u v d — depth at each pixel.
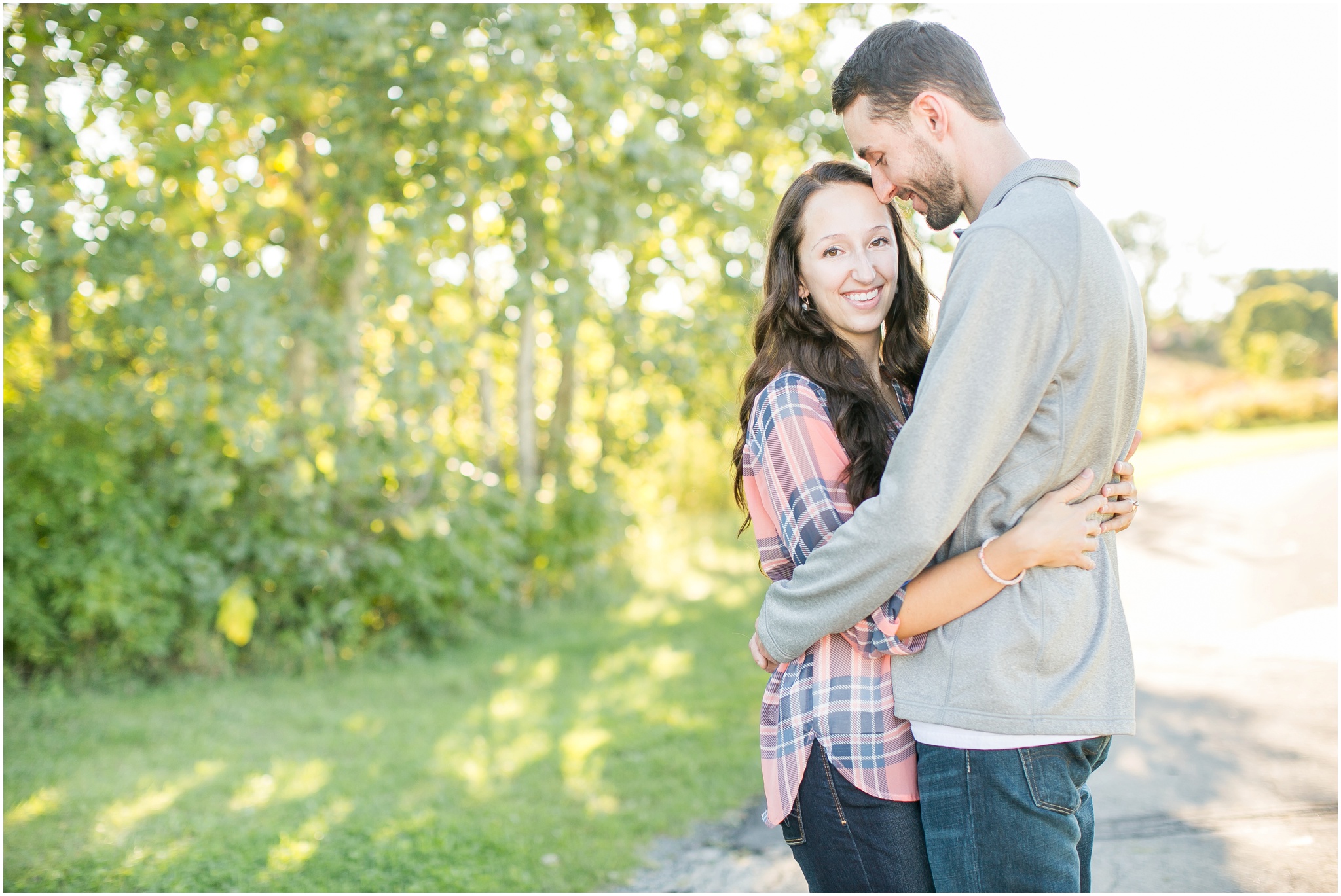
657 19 6.95
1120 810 2.92
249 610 5.03
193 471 5.14
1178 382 24.80
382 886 2.69
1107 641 1.23
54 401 4.80
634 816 3.15
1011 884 1.20
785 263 1.49
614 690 4.75
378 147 5.49
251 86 5.32
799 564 1.33
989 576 1.19
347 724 4.30
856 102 1.37
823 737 1.30
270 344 5.01
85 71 5.09
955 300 1.18
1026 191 1.22
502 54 5.09
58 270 4.76
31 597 4.64
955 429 1.14
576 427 8.02
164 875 2.76
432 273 6.35
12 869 2.79
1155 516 9.34
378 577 5.65
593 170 5.94
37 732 4.07
